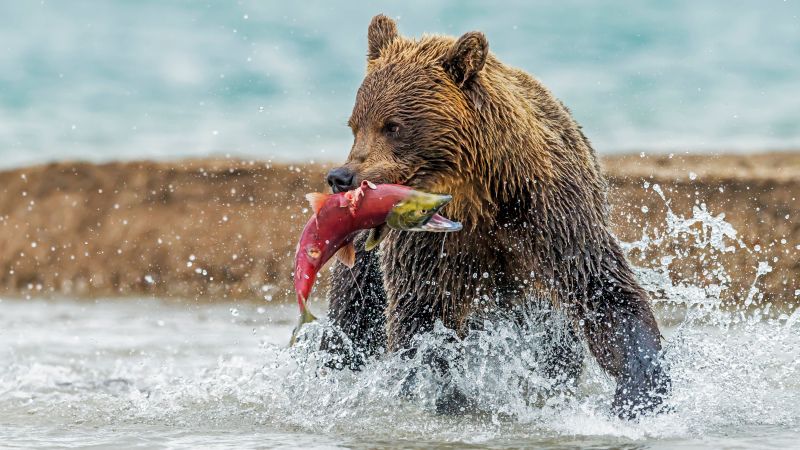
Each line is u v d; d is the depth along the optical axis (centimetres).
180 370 2248
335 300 2114
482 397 1817
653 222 3138
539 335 1881
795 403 1803
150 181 3806
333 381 1986
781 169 3538
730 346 1934
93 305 3156
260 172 3816
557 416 1738
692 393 1758
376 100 1617
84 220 3650
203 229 3528
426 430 1681
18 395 1989
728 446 1530
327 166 3884
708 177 3412
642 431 1631
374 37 1802
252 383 2047
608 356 1731
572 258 1723
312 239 1456
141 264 3431
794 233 3070
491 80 1692
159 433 1673
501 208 1702
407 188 1444
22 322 2884
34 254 3534
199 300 3216
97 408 1867
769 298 2842
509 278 1789
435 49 1669
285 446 1570
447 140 1608
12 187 3847
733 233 2047
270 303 3158
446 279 1766
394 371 1828
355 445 1576
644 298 1747
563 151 1759
